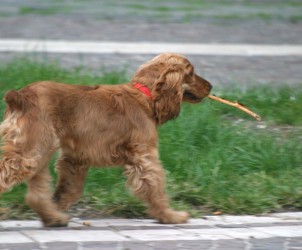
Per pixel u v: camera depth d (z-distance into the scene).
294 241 14.05
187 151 19.02
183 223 15.41
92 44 36.53
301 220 16.08
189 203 17.12
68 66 29.50
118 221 15.66
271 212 17.02
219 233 14.48
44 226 14.84
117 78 24.53
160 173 14.98
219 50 36.53
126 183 15.20
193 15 50.66
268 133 21.02
